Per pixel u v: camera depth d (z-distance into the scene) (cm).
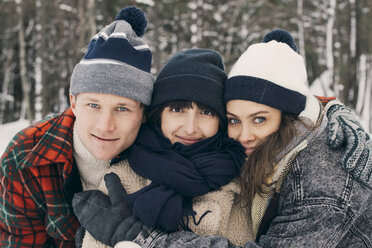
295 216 108
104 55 115
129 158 126
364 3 1565
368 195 104
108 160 129
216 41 1438
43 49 1413
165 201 110
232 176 125
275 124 119
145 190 116
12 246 133
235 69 125
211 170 119
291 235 106
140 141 127
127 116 119
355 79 1731
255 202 124
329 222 102
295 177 113
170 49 1619
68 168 129
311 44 1568
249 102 117
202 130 125
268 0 1507
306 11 1472
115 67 113
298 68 125
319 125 117
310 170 110
